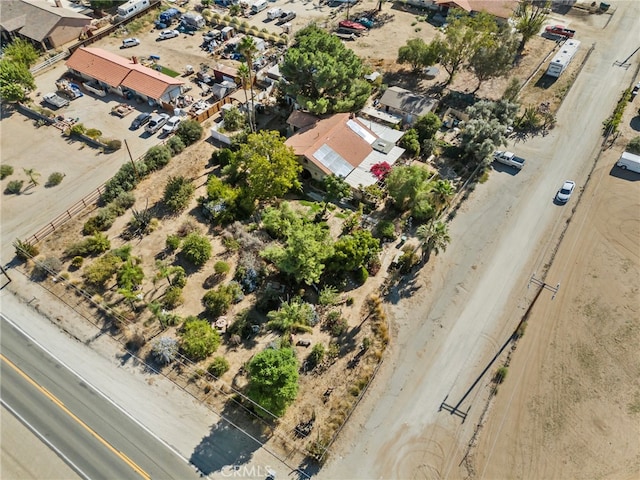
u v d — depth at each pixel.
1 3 109.38
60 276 62.62
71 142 83.06
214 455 47.78
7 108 89.88
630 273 64.25
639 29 113.69
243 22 114.69
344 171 74.75
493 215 71.75
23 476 46.34
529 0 113.56
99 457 47.47
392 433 49.69
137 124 85.69
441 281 63.25
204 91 94.25
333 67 80.44
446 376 54.12
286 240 66.88
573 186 75.06
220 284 61.91
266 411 49.03
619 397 52.56
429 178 76.62
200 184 76.00
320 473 46.88
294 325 56.69
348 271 63.22
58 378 53.19
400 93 89.00
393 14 120.44
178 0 122.06
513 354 56.03
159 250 65.94
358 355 55.34
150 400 51.50
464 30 90.62
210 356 55.09
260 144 70.75
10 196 73.62
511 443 49.09
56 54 103.75
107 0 117.44
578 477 46.94
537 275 64.12
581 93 94.81
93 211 71.50
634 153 80.81
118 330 57.34
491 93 95.25
